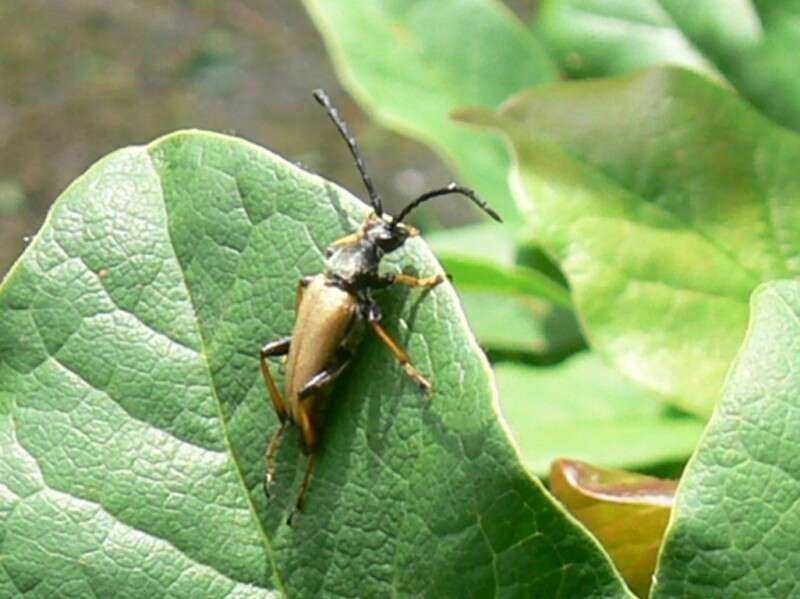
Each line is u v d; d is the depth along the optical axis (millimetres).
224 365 120
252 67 688
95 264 121
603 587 109
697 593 107
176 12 730
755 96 171
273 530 118
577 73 180
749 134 147
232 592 117
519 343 178
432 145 182
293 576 117
